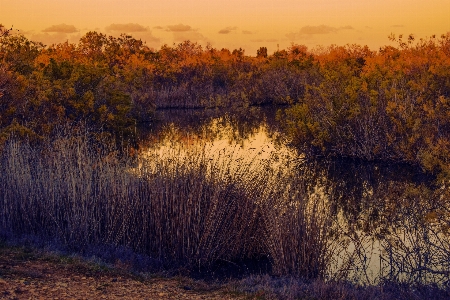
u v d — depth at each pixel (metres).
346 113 21.59
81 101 21.38
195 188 9.02
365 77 24.98
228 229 9.18
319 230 8.27
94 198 9.45
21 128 15.84
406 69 32.97
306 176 17.44
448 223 7.98
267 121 33.75
